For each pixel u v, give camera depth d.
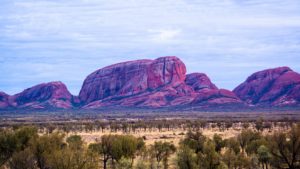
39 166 61.56
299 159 75.25
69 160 55.28
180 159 67.38
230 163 74.19
